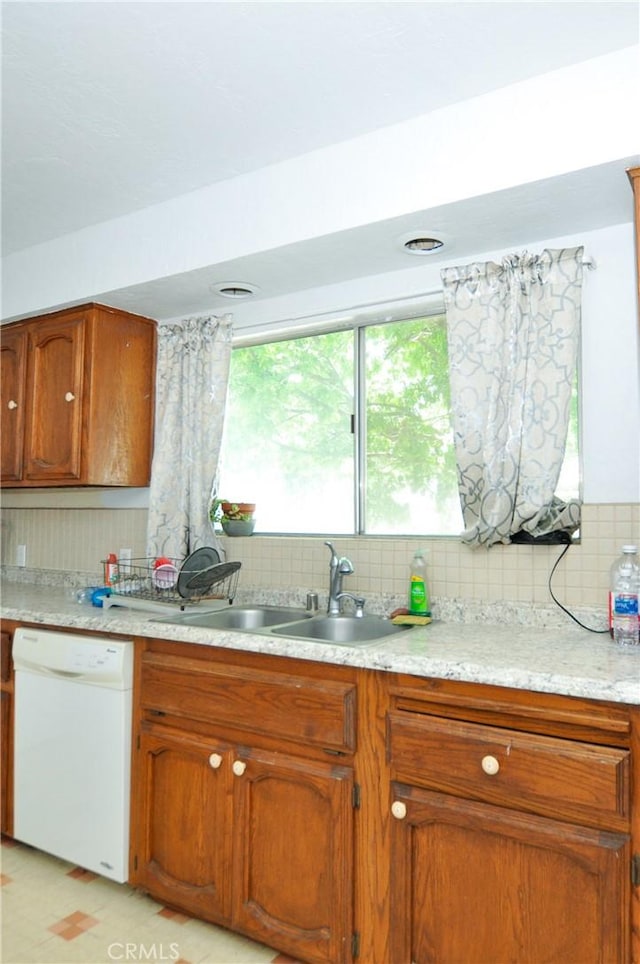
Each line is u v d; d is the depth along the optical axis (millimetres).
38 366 2912
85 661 2188
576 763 1419
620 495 1979
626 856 1367
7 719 2467
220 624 2422
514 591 2115
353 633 2279
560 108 1705
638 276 1620
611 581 1926
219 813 1916
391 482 2500
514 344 2057
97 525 3182
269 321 2686
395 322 2531
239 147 2084
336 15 1526
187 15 1532
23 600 2727
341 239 2102
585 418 2037
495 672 1513
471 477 2125
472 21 1535
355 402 2588
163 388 2883
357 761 1706
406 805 1615
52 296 2799
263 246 2195
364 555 2420
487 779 1518
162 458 2828
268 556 2646
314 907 1747
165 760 2051
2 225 2672
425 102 1852
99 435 2768
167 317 2967
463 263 2260
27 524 3469
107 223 2633
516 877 1490
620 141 1624
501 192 1790
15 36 1604
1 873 2268
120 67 1714
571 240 2078
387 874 1648
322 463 2664
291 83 1768
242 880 1859
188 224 2395
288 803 1808
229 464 2939
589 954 1401
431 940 1586
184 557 2729
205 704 1957
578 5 1479
